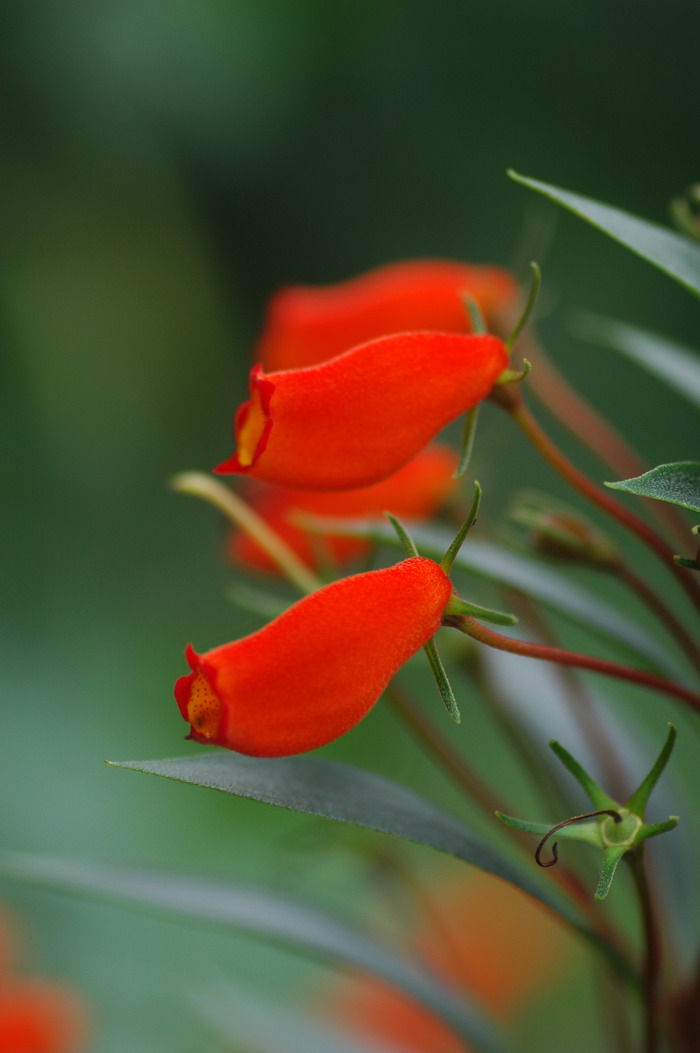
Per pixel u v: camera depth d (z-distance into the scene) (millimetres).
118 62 1518
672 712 966
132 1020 842
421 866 842
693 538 457
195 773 409
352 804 417
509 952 794
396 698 469
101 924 900
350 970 478
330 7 1521
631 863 402
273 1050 512
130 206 1568
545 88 1578
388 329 473
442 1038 620
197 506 1409
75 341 1544
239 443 401
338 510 488
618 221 403
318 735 387
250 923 465
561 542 441
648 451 1376
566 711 482
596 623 446
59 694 1173
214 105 1537
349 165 1569
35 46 1506
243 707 385
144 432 1520
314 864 550
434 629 394
